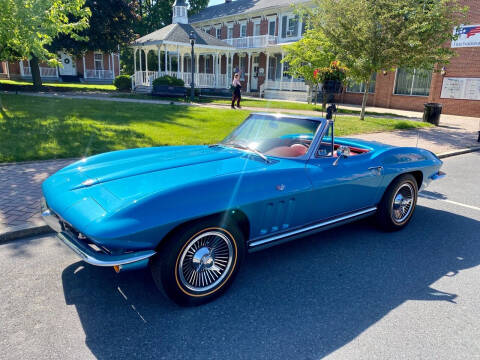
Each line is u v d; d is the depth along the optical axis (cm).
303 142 392
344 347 250
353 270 363
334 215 395
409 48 1380
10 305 288
